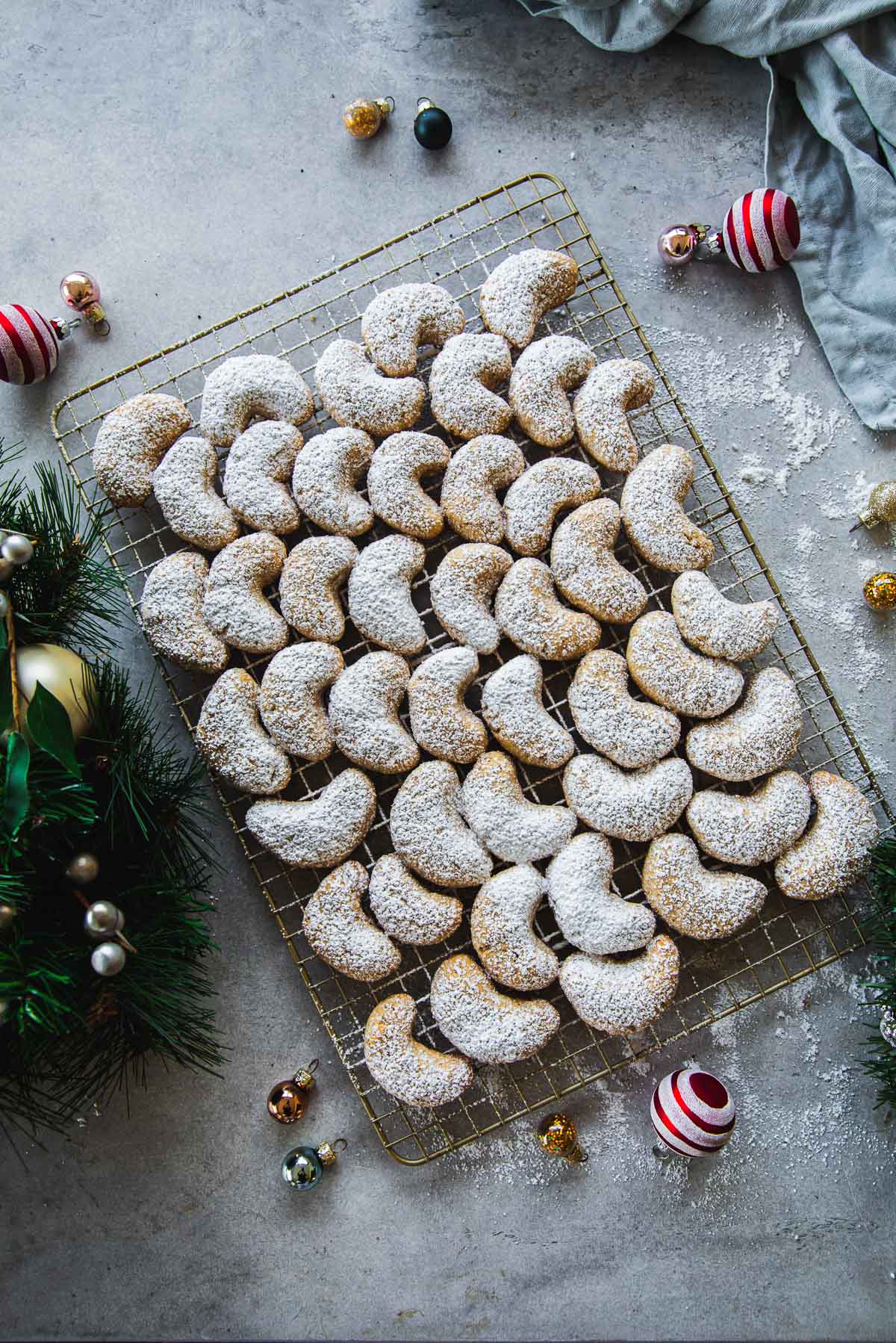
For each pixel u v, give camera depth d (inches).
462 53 36.1
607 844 33.3
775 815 33.2
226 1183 34.6
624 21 35.2
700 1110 32.3
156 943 31.0
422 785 33.0
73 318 35.8
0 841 28.3
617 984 32.8
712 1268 34.6
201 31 36.0
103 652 32.9
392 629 33.3
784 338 35.8
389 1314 34.4
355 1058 34.6
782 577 35.5
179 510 33.6
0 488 35.1
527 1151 34.6
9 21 35.9
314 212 35.9
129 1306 34.5
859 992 34.9
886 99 34.7
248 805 34.7
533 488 33.5
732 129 35.8
